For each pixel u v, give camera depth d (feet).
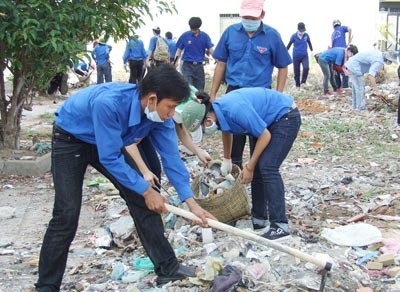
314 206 22.52
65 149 13.78
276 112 17.49
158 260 14.82
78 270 17.19
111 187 25.99
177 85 12.64
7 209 23.54
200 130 17.89
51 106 54.80
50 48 28.22
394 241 17.40
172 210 13.75
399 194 23.76
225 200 18.22
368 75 46.39
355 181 26.40
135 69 60.18
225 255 16.30
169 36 63.05
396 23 92.53
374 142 35.09
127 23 32.53
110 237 19.44
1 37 27.86
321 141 35.60
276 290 14.11
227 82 22.76
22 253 19.24
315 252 16.61
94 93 13.38
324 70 56.13
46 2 28.14
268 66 22.27
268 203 17.62
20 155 31.78
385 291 14.82
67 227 14.02
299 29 61.57
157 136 14.25
